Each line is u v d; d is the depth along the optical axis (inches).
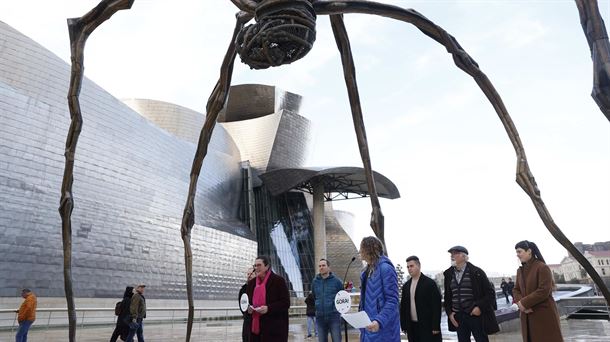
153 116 2148.1
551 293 223.9
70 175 209.0
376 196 234.8
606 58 137.3
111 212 1217.4
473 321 254.2
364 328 172.9
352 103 243.4
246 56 194.7
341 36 235.8
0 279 906.7
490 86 207.2
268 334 219.3
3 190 960.3
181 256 1432.1
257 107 2760.8
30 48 1123.3
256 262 232.7
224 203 2038.6
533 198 183.6
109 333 756.0
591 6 142.3
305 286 2084.2
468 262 266.8
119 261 1199.6
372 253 194.1
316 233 2113.7
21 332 430.9
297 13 179.8
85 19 217.0
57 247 1034.7
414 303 239.5
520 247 236.1
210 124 238.7
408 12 206.8
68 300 197.6
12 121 1014.4
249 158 2415.1
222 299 1557.6
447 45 210.1
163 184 1471.5
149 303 1261.1
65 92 1164.5
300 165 2519.7
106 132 1269.7
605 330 523.8
